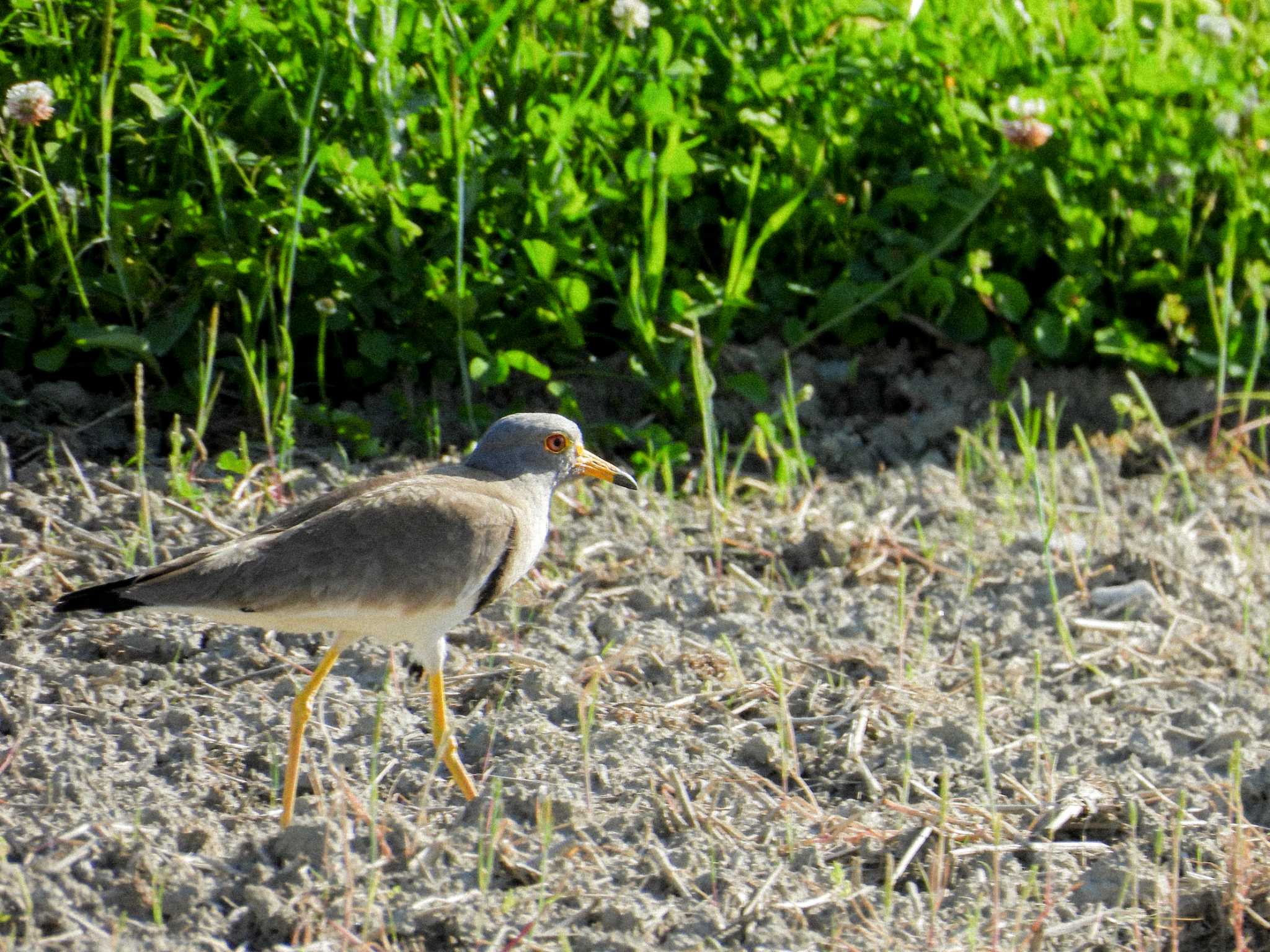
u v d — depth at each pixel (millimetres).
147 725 8844
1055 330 13734
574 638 10328
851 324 13867
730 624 10688
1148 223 13773
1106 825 8633
